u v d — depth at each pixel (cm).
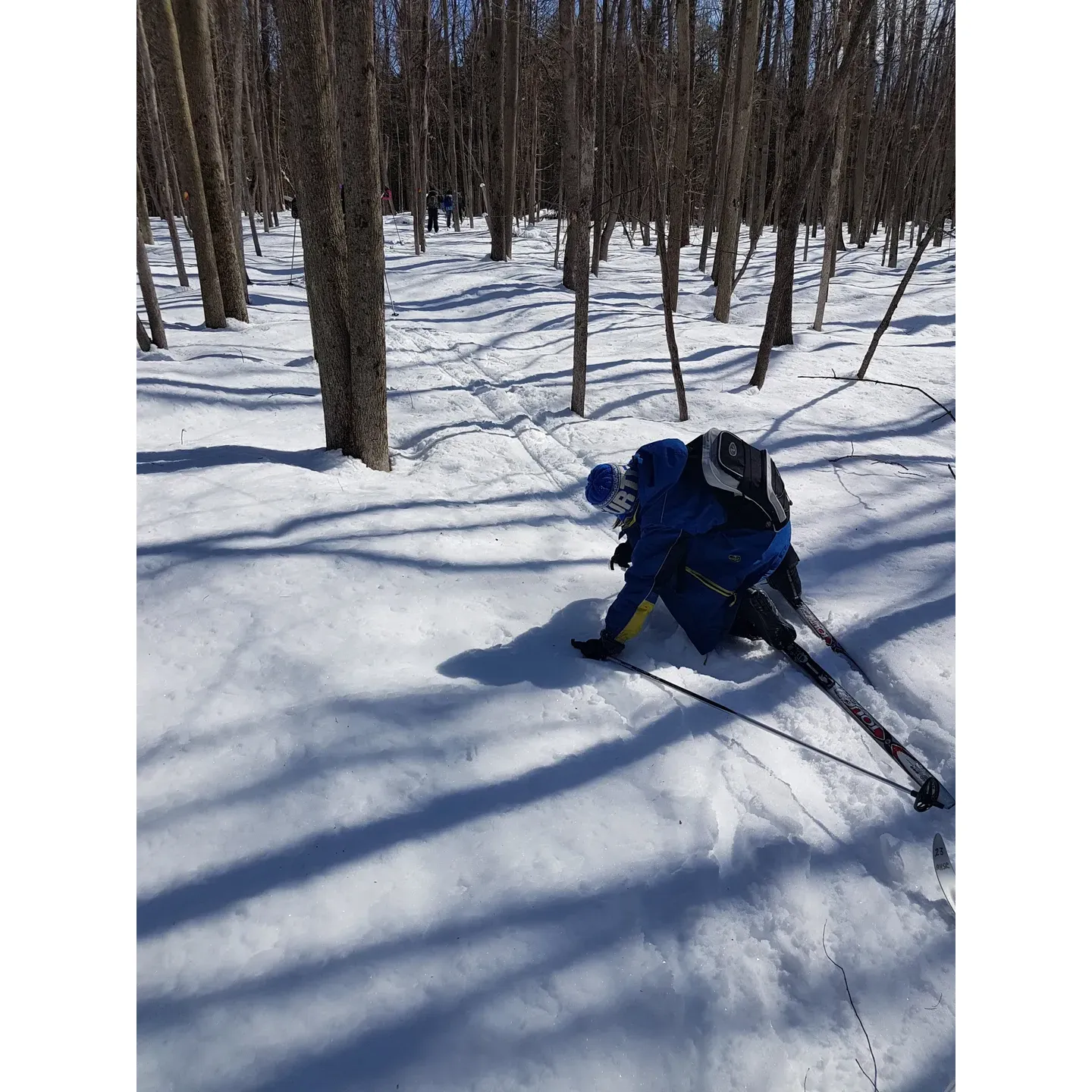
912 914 206
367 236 445
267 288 1343
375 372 480
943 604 352
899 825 235
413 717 265
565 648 320
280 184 2798
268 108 2139
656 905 203
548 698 281
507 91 1514
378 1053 164
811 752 266
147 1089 156
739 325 1052
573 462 537
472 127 2317
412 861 210
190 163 893
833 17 912
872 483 503
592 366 780
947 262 1598
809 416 636
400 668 294
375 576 356
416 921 193
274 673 284
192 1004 171
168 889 198
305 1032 167
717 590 315
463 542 403
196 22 884
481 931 192
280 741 250
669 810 233
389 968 181
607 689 292
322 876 203
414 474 503
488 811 228
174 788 230
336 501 427
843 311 1131
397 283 1381
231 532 381
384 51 1983
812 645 327
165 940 185
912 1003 183
